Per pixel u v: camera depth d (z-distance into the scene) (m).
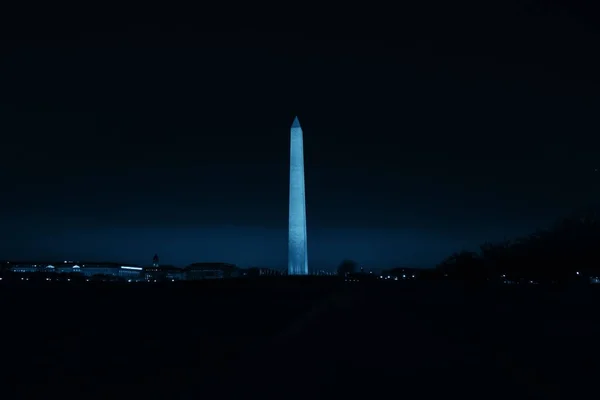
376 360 13.38
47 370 9.55
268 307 29.48
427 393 9.65
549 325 21.92
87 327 16.34
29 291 31.78
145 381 9.02
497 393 9.73
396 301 41.38
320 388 9.81
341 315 26.97
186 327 17.80
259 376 10.36
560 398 9.31
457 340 17.48
